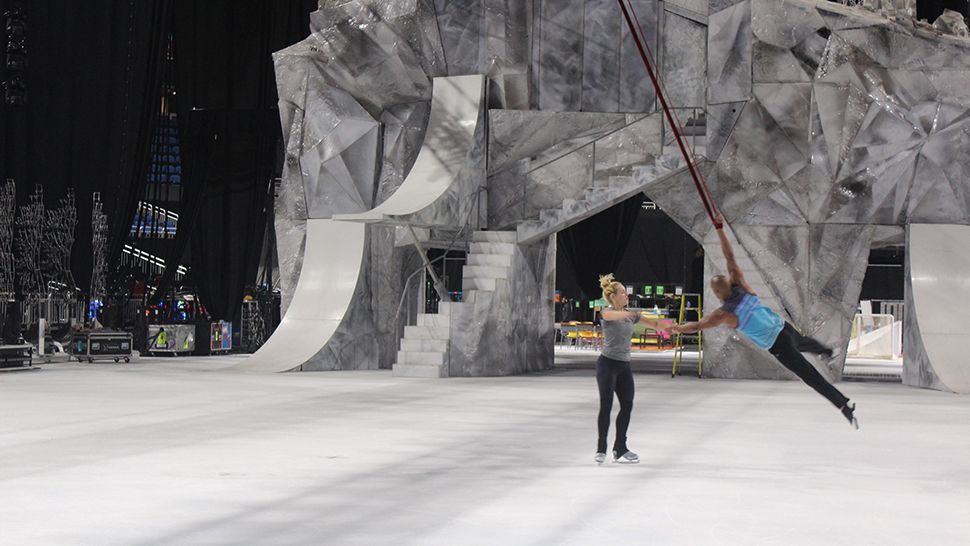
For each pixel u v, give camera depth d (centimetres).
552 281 2483
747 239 2150
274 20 3406
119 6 3166
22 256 3031
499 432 1169
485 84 2266
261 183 3594
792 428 1250
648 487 802
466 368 2112
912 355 2042
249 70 3434
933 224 2086
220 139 3569
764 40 2125
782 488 805
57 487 784
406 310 2356
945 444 1107
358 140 2325
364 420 1283
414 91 2327
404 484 808
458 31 2264
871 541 614
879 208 2098
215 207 3588
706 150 2158
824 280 2112
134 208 3250
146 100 3222
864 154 2103
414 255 2377
